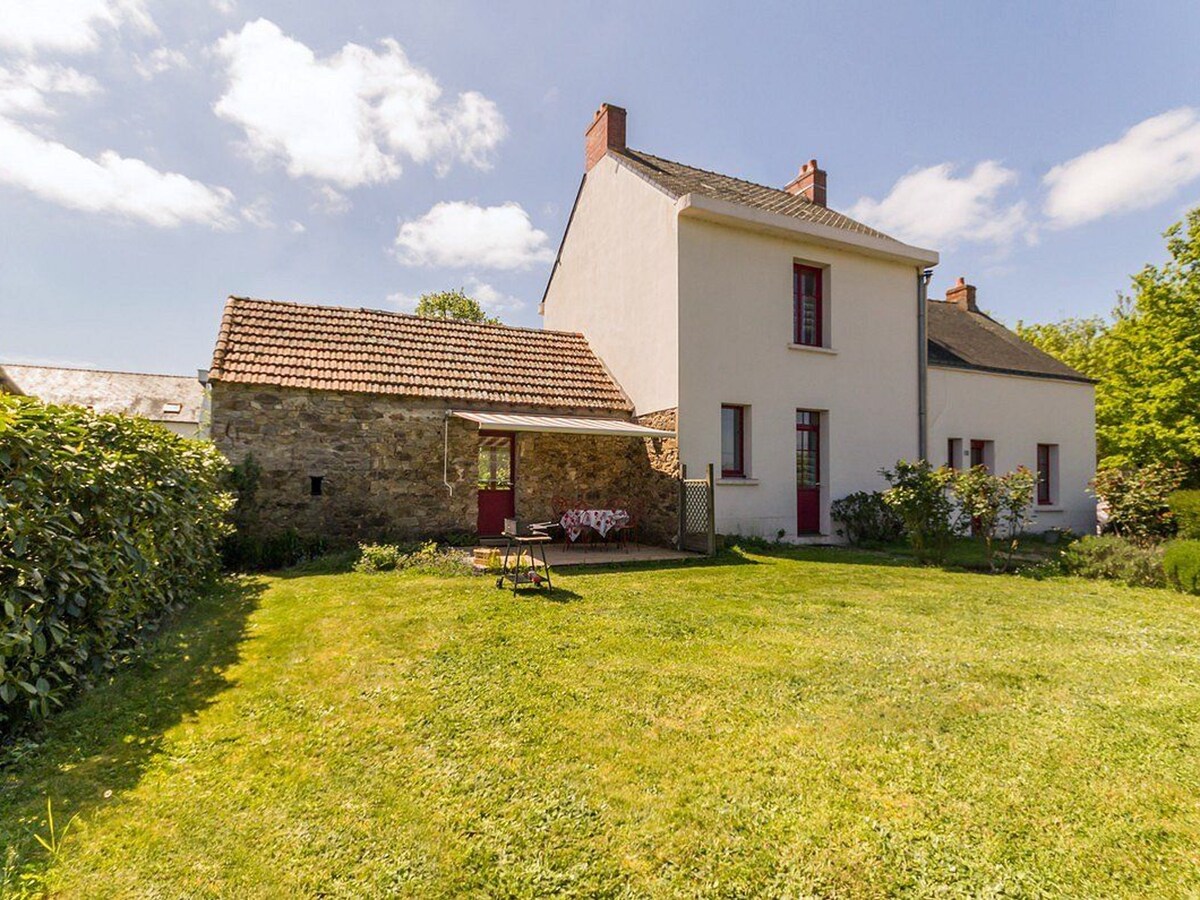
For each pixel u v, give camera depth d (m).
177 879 2.96
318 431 13.30
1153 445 24.94
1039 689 5.57
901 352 18.66
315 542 12.86
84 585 5.12
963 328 23.86
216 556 10.49
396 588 9.70
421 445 14.22
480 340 17.41
